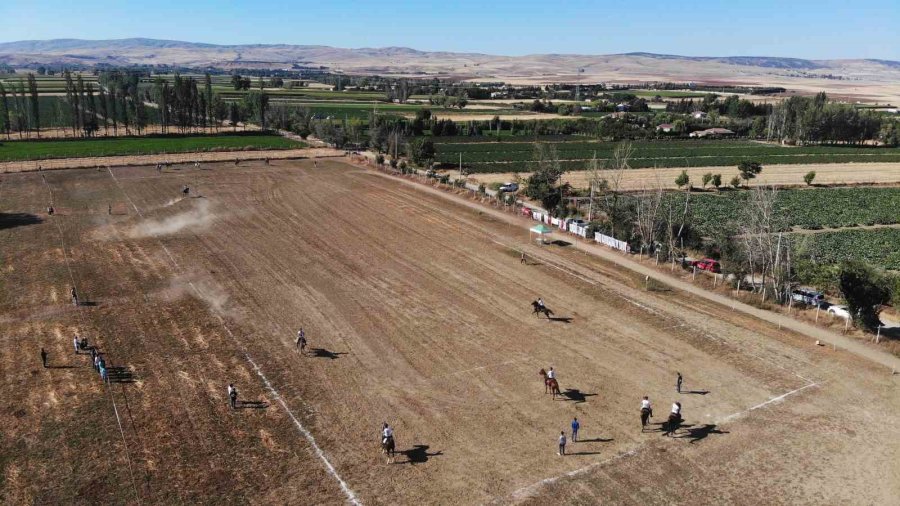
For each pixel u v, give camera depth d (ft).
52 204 303.89
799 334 169.68
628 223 255.09
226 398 134.31
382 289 201.16
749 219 254.68
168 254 231.71
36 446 116.37
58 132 577.43
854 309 171.32
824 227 310.24
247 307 184.03
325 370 147.54
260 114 642.22
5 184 348.18
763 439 122.52
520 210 311.47
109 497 103.30
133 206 303.89
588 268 224.53
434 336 167.32
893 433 124.57
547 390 139.74
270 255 233.96
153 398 133.80
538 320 178.60
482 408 132.57
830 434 124.26
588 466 114.01
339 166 433.07
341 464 113.39
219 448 117.08
